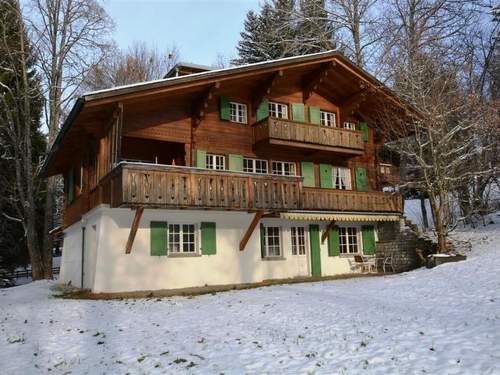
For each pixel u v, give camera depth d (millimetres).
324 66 20109
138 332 8828
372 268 21422
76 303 12805
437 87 19328
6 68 25219
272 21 34125
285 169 20297
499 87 25062
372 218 20297
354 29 28734
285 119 18766
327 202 19375
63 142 17859
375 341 7223
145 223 15445
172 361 6766
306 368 6109
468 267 14766
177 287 15672
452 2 25781
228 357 6836
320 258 20062
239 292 14453
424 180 20047
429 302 10648
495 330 7316
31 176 25094
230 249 16953
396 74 20828
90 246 16547
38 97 27203
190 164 17500
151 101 16641
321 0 29406
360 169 22469
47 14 25656
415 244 19969
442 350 6461
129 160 18062
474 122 18797
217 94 18578
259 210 16234
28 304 13305
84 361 6965
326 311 10078
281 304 11344
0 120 26016
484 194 24812
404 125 20438
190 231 16453
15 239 30125
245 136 19062
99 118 16031
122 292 14641
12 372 6516
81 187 19547
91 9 25844
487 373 5414
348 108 21953
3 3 25062
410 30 24750
